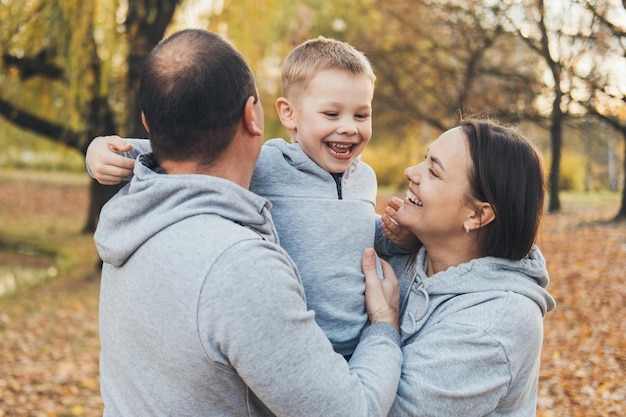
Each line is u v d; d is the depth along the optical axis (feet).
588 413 17.20
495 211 5.51
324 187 6.03
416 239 6.34
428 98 62.49
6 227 60.03
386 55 58.23
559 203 60.03
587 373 20.04
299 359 4.12
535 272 5.69
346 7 61.31
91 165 5.35
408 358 5.26
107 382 4.92
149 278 4.31
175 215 4.34
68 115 37.19
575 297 29.63
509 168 5.50
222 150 4.60
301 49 6.68
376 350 4.97
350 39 59.98
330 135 6.13
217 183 4.45
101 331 4.86
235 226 4.36
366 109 6.40
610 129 59.98
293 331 4.13
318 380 4.15
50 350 24.66
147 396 4.46
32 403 18.67
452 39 56.70
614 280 31.65
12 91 41.52
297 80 6.48
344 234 5.85
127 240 4.41
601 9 41.98
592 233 45.60
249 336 4.02
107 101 36.29
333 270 5.65
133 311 4.41
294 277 4.44
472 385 5.03
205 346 4.10
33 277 40.52
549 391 18.99
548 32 47.75
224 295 4.05
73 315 30.63
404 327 5.61
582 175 85.15
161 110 4.46
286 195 5.88
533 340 5.35
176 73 4.43
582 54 45.37
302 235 5.73
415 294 5.82
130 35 32.83
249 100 4.64
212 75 4.44
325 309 5.53
